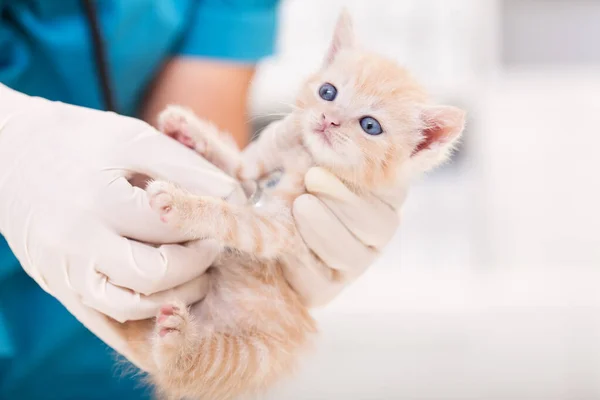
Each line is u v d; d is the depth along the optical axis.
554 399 0.78
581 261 1.00
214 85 0.63
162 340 0.43
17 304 0.55
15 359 0.55
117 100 0.59
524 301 0.84
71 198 0.44
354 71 0.49
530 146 1.05
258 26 0.64
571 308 0.83
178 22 0.61
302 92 0.50
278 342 0.46
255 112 0.86
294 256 0.46
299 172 0.47
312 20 1.07
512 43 1.15
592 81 1.09
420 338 0.81
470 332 0.81
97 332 0.45
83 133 0.45
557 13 1.14
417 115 0.49
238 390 0.45
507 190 1.04
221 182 0.46
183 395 0.45
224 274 0.46
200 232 0.44
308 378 0.78
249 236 0.45
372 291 0.88
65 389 0.57
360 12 1.09
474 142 1.05
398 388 0.79
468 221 1.03
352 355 0.80
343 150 0.47
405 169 0.49
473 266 0.99
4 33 0.55
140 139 0.46
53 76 0.58
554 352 0.80
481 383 0.79
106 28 0.57
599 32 1.14
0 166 0.45
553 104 1.07
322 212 0.45
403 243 1.00
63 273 0.43
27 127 0.45
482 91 1.06
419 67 1.07
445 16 1.08
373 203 0.47
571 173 1.04
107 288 0.43
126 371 0.50
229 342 0.45
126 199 0.44
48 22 0.57
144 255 0.43
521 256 1.01
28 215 0.44
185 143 0.49
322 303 0.48
